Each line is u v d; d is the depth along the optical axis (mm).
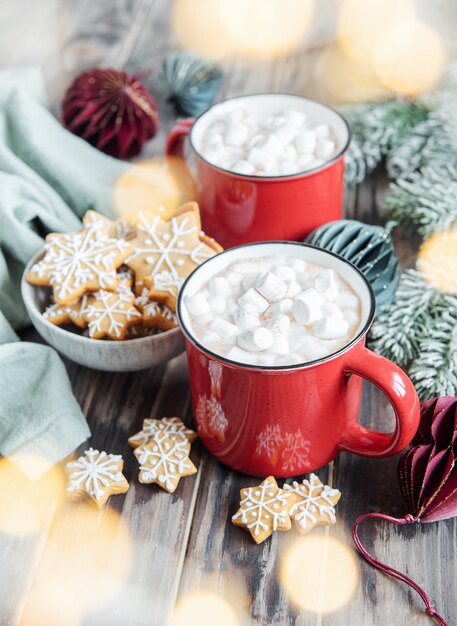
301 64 998
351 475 681
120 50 1010
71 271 719
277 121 781
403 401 628
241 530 658
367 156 858
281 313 653
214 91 933
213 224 780
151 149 907
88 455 684
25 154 825
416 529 654
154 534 659
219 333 648
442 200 783
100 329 707
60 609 631
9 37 1024
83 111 876
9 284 770
